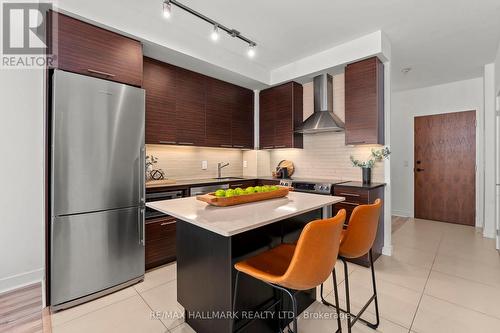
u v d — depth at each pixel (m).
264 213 1.42
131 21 2.32
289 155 4.18
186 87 3.23
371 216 1.52
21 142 2.28
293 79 3.69
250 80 3.71
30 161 2.33
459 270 2.57
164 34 2.57
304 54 3.35
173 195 2.81
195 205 1.66
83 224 2.02
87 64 2.09
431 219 4.68
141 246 2.37
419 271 2.55
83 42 2.08
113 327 1.73
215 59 3.11
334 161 3.62
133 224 2.31
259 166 4.33
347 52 2.99
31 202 2.34
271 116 4.03
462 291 2.16
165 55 2.80
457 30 2.72
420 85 4.59
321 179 3.59
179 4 2.19
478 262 2.76
